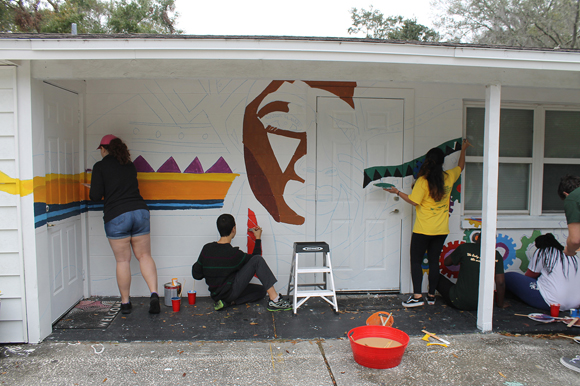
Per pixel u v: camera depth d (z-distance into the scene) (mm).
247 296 3844
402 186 4168
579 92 4320
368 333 2965
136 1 14688
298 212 4094
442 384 2498
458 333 3252
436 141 4188
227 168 4031
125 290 3561
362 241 4180
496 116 3213
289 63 3119
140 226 3543
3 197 2951
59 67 2977
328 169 4102
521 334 3256
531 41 13297
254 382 2502
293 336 3150
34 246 2979
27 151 2945
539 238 3820
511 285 3949
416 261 3822
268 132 4031
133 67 3064
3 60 2850
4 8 11992
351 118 4090
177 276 4059
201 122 3992
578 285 3627
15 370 2629
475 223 4262
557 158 4496
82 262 3920
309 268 3639
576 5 12453
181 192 4016
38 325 3008
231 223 3674
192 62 3082
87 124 3912
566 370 2680
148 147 3977
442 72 3174
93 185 3432
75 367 2672
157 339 3086
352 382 2510
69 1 13531
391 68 3164
